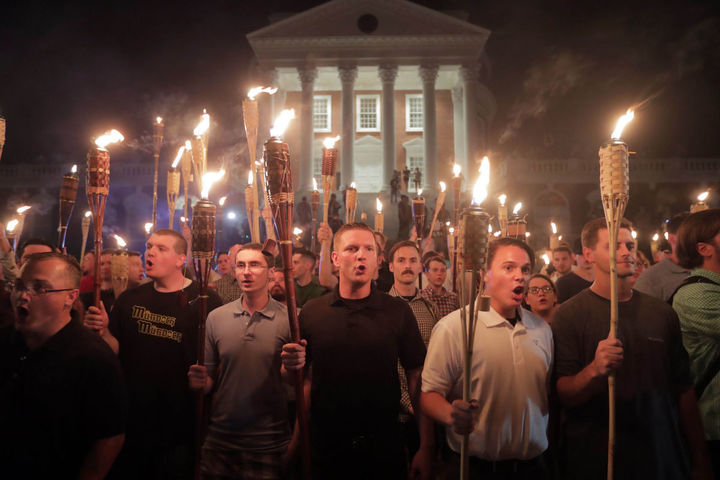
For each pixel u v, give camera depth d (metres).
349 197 4.03
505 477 2.25
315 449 2.49
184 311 3.06
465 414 1.82
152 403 2.91
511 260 2.36
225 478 2.79
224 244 20.03
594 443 2.29
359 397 2.48
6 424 1.96
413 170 31.28
